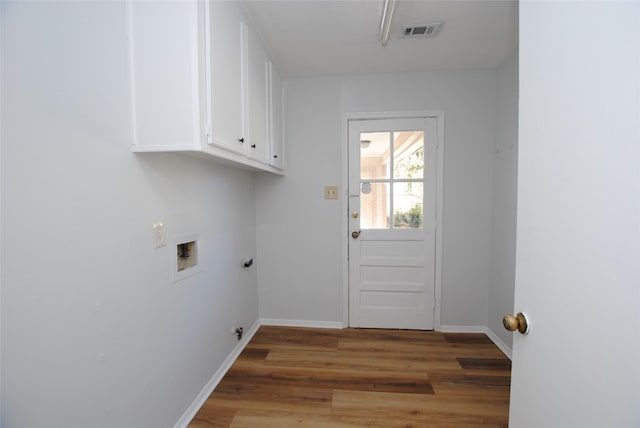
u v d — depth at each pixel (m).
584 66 0.55
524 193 0.76
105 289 1.00
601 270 0.52
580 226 0.56
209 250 1.74
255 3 1.50
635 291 0.45
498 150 2.27
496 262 2.29
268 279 2.61
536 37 0.71
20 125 0.74
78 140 0.89
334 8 1.55
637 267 0.45
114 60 1.03
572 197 0.59
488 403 1.62
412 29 1.76
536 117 0.71
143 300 1.18
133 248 1.13
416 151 2.43
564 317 0.61
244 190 2.33
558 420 0.63
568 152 0.60
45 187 0.80
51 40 0.81
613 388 0.49
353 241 2.53
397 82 2.39
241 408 1.59
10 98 0.72
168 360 1.35
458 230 2.43
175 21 1.08
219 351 1.86
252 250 2.50
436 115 2.38
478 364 1.99
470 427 1.45
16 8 0.73
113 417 1.03
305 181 2.53
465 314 2.47
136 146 1.12
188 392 1.51
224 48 1.30
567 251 0.60
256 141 1.75
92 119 0.94
